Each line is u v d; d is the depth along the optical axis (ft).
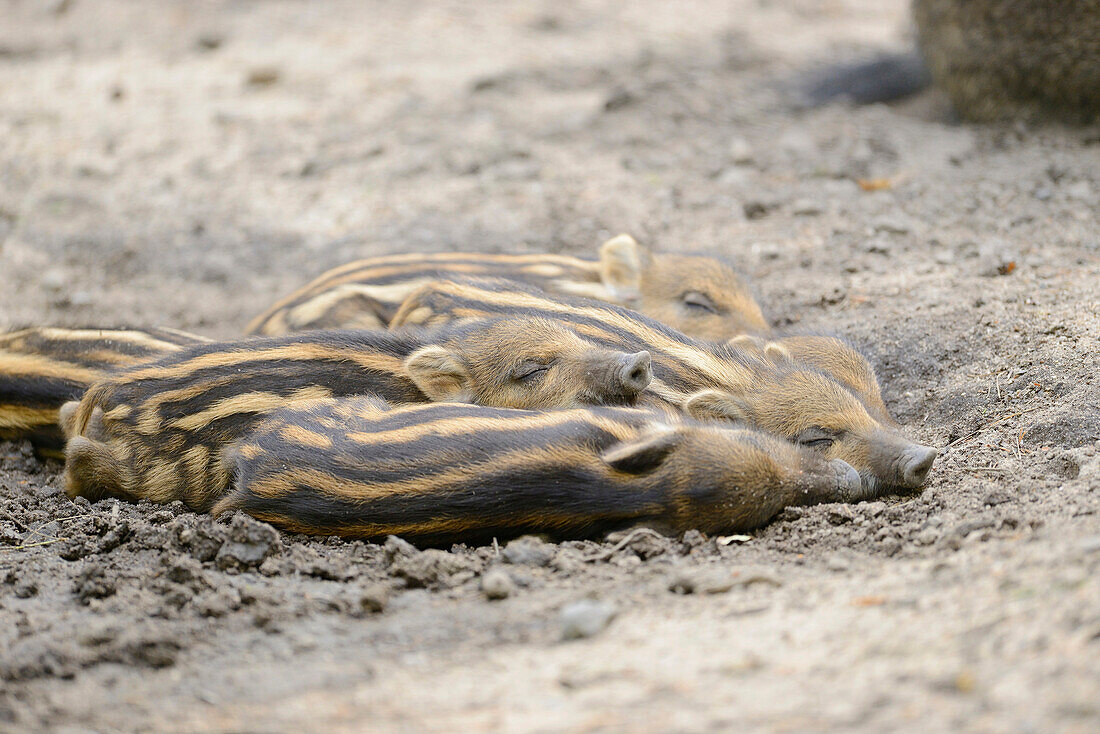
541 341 61.87
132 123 126.11
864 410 58.95
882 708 30.83
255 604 45.73
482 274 79.36
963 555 42.65
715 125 114.62
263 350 60.85
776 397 59.88
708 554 48.65
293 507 52.06
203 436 58.34
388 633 42.50
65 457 65.62
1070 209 85.40
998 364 64.59
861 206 91.91
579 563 47.67
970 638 34.24
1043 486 50.75
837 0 174.50
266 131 121.49
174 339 71.36
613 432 51.31
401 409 55.72
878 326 72.18
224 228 102.12
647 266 81.71
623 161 106.22
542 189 102.42
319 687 38.06
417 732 33.45
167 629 43.42
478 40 149.89
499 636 41.19
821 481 53.11
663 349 62.08
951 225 85.97
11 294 92.22
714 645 37.42
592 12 162.61
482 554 49.83
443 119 120.26
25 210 107.04
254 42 154.30
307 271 94.07
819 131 110.32
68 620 45.24
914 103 120.37
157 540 52.70
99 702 38.37
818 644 36.14
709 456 50.67
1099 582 35.73
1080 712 28.84
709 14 162.91
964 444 59.36
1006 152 98.58
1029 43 99.25
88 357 69.05
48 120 128.47
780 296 80.23
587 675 36.01
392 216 100.22
